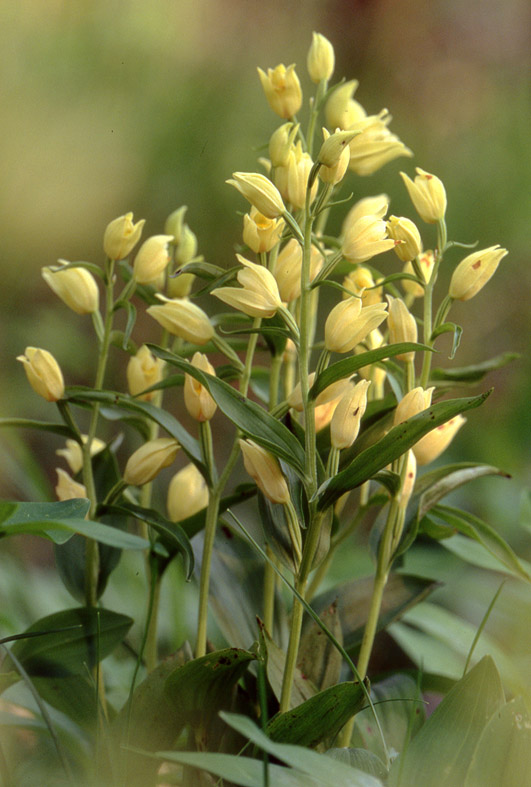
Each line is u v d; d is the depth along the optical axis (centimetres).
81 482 89
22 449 107
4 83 145
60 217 148
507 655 95
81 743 87
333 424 82
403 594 88
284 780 78
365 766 81
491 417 150
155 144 149
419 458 86
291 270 84
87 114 147
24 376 148
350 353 100
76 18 148
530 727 81
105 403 86
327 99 90
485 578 112
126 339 85
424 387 84
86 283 86
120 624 85
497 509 132
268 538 83
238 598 88
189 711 83
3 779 83
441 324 84
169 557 87
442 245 84
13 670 85
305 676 85
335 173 82
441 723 82
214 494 84
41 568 124
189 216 152
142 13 150
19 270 149
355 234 82
